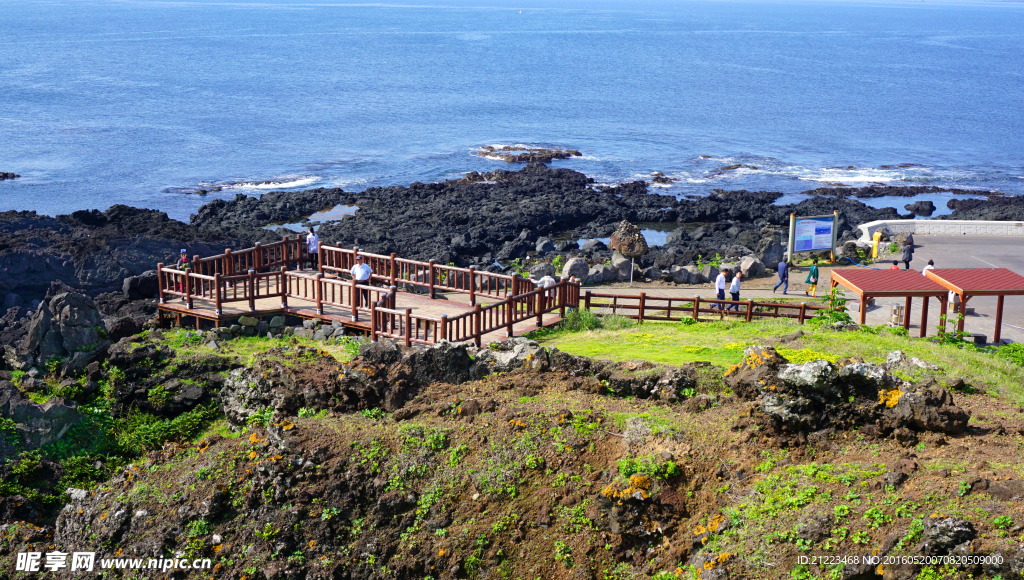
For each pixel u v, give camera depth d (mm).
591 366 15773
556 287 23344
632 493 11414
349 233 48969
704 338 20953
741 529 10820
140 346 19188
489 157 76812
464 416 13547
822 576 9891
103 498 13258
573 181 65750
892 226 44094
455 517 11953
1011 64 172875
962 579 9328
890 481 10852
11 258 36656
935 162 78000
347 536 11969
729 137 88750
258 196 61750
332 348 20812
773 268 37031
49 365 18234
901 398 12203
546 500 11945
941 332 22406
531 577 11328
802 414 12352
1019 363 19609
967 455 11547
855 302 29578
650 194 62281
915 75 148250
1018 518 9656
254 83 119562
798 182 69375
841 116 102688
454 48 185000
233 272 26062
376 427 13438
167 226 45844
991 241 41812
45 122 85312
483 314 21109
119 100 100812
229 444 13555
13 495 14508
